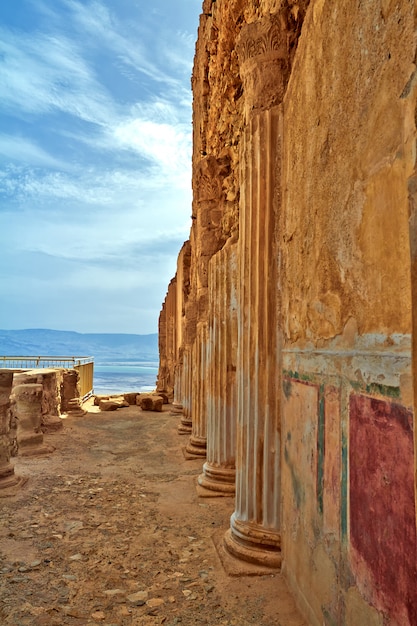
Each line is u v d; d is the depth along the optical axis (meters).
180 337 14.30
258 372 3.79
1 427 6.20
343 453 2.28
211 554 3.97
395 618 1.72
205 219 8.77
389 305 1.82
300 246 3.18
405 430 1.65
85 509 5.21
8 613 3.02
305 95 3.12
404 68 1.73
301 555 2.99
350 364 2.20
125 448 8.80
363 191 2.11
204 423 7.99
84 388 17.25
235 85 7.55
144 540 4.30
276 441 3.67
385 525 1.81
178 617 2.96
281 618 2.90
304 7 3.82
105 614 3.01
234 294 5.89
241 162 4.25
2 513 5.06
